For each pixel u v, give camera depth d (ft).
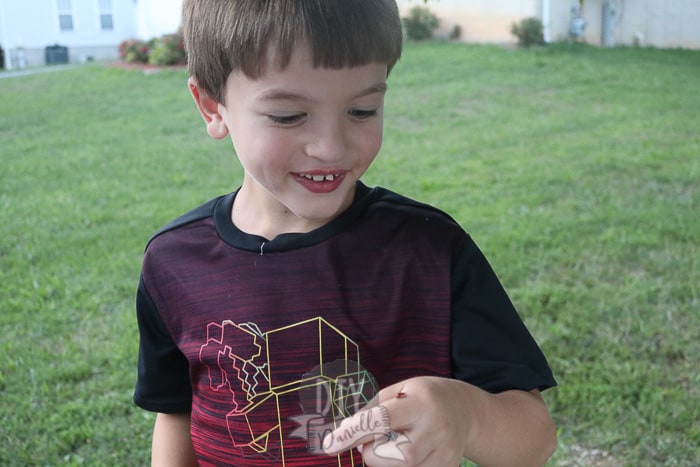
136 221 19.72
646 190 20.48
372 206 3.96
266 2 3.15
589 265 15.07
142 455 9.80
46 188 23.86
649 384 10.46
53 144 31.37
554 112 33.78
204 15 3.48
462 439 2.88
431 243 3.80
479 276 3.79
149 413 10.77
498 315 3.71
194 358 3.94
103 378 11.84
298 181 3.37
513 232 17.03
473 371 3.53
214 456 3.94
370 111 3.31
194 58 3.62
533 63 47.60
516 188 21.25
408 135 30.25
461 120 33.01
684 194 20.02
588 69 45.27
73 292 15.03
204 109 3.79
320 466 3.72
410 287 3.75
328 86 3.15
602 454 9.27
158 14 76.13
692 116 31.14
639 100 35.47
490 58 49.83
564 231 17.12
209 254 4.01
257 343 3.77
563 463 9.09
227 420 3.85
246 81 3.28
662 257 15.31
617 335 11.99
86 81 50.65
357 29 3.11
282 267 3.83
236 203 4.16
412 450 2.73
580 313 12.72
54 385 11.64
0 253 17.63
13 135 33.76
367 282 3.76
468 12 58.90
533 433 3.33
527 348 3.67
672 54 51.80
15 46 71.77
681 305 12.98
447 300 3.70
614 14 58.65
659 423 9.64
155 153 28.86
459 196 20.66
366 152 3.34
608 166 23.26
